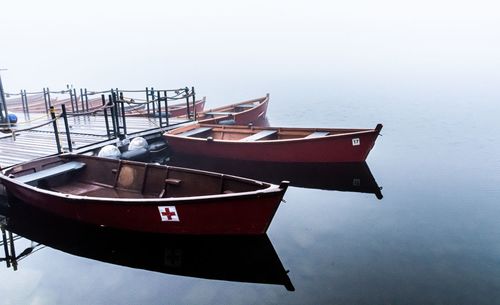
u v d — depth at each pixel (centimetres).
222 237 641
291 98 3512
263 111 1964
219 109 1912
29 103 2436
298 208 871
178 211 606
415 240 699
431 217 809
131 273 609
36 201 751
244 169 1191
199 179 718
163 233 652
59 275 606
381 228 755
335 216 821
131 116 1703
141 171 805
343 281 573
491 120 2073
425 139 1639
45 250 692
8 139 1184
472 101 2883
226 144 1166
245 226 620
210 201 583
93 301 539
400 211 844
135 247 695
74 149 1018
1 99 1384
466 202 893
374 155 1377
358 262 625
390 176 1118
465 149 1441
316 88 4500
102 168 867
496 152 1384
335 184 1057
